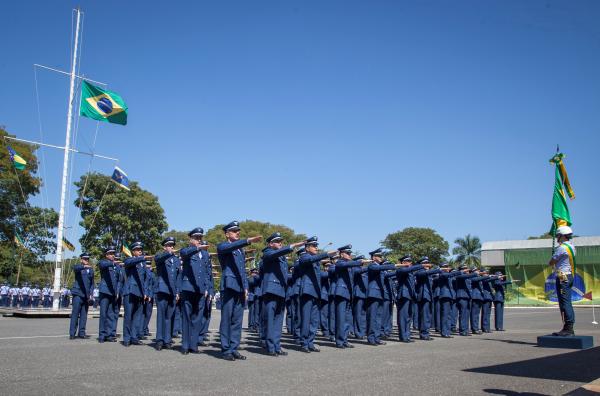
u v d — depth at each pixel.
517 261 46.50
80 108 24.42
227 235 10.19
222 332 9.75
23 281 50.81
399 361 9.41
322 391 6.41
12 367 8.04
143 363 8.79
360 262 12.12
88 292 13.46
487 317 17.78
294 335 14.25
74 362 8.75
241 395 6.12
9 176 38.12
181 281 10.71
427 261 14.98
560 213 14.26
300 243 10.29
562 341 12.16
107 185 43.34
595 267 44.28
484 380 7.32
